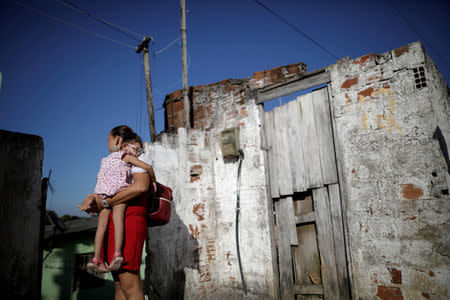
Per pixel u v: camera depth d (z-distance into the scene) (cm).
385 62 349
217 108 514
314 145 402
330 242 370
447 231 287
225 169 482
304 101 420
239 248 446
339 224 363
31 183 276
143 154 233
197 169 470
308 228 399
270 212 427
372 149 345
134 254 205
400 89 334
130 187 206
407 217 312
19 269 255
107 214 213
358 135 357
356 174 353
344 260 354
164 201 254
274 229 427
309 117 412
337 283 357
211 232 461
